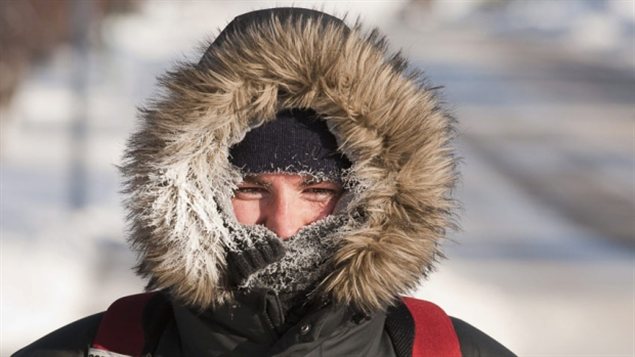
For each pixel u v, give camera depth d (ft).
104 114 106.11
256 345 9.79
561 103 154.30
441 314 10.66
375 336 10.02
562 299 43.01
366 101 9.34
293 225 9.66
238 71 9.38
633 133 123.95
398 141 9.43
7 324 37.04
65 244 48.14
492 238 57.98
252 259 9.46
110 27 161.38
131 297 10.75
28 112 104.58
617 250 56.24
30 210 58.65
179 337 10.28
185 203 9.45
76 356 10.32
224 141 9.46
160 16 222.28
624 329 38.93
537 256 53.06
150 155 9.56
